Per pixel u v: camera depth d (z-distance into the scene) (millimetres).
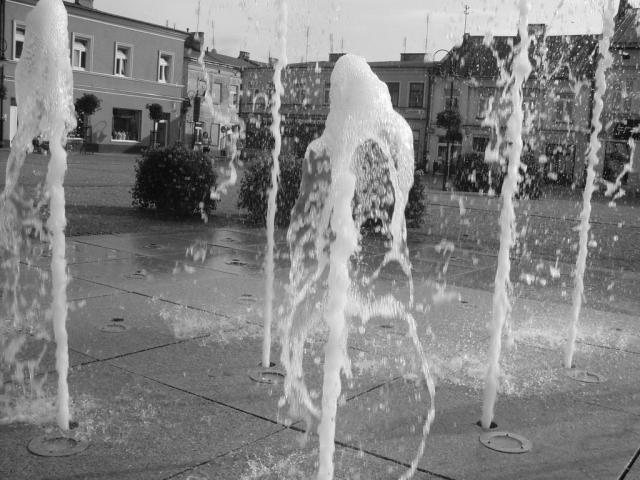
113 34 35844
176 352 3879
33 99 3092
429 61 40125
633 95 31516
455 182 24953
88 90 35000
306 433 2875
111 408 3047
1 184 13023
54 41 3080
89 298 5043
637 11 32062
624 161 32188
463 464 2678
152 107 36625
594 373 3920
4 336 3971
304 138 33594
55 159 3004
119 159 30672
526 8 3375
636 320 5324
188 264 6711
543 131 32375
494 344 3117
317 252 3910
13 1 30328
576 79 31453
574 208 19281
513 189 3340
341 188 2494
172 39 39031
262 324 4543
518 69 3398
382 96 2717
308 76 34656
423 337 4465
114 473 2465
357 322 4699
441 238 10438
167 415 2998
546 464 2711
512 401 3396
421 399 3357
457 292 6043
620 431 3072
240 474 2500
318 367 3717
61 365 2828
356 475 2543
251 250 7855
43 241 7219
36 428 2805
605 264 8758
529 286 6629
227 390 3328
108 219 9953
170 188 10891
